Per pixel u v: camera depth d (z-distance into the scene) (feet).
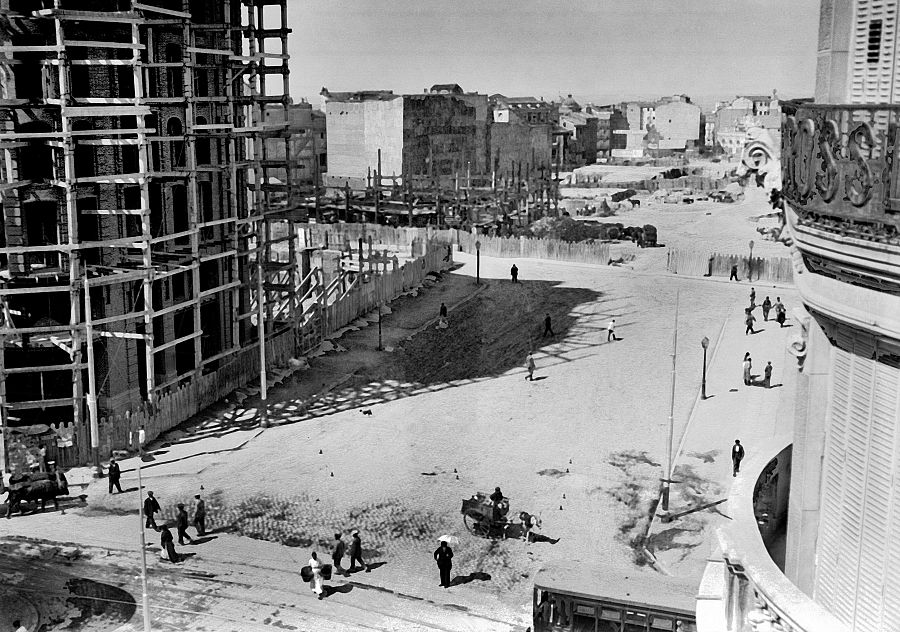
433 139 346.13
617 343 181.47
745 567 40.50
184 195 146.51
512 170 380.99
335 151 351.05
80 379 122.42
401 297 223.92
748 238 302.86
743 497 47.06
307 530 104.94
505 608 87.30
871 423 37.81
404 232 290.35
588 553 99.45
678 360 168.66
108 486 115.65
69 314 130.00
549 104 593.42
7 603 86.94
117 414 131.44
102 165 129.18
